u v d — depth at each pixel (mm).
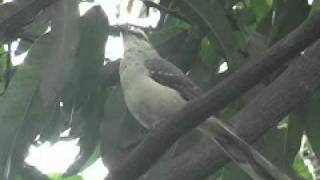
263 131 7316
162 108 8281
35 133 8070
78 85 8422
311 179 9562
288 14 8320
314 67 7129
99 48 8383
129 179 6711
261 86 8180
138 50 8867
